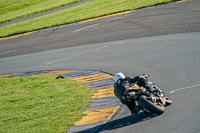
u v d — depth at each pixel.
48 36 86.62
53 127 32.75
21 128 33.84
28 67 64.44
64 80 50.03
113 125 31.00
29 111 38.97
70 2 128.50
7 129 34.28
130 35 69.69
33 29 97.12
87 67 55.28
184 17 72.50
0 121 37.16
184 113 29.80
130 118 31.62
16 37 93.94
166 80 40.62
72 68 56.84
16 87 50.88
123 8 95.69
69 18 100.44
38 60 67.94
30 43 84.19
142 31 70.31
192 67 43.25
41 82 51.06
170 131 27.02
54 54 69.69
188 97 33.53
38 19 110.38
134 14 86.38
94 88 43.88
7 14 141.00
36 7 141.00
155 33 66.69
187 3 83.75
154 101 30.31
